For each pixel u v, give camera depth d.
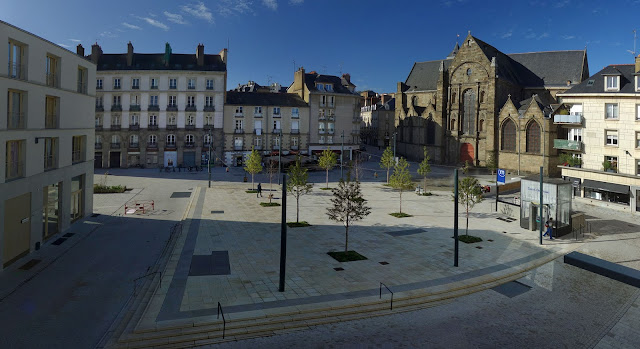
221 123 69.69
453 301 16.59
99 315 14.48
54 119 24.78
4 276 18.05
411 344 13.09
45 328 13.42
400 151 86.81
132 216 30.64
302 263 20.19
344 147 79.12
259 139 72.31
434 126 76.75
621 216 34.28
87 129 29.33
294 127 74.69
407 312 15.45
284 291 16.61
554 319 15.20
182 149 68.56
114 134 67.06
